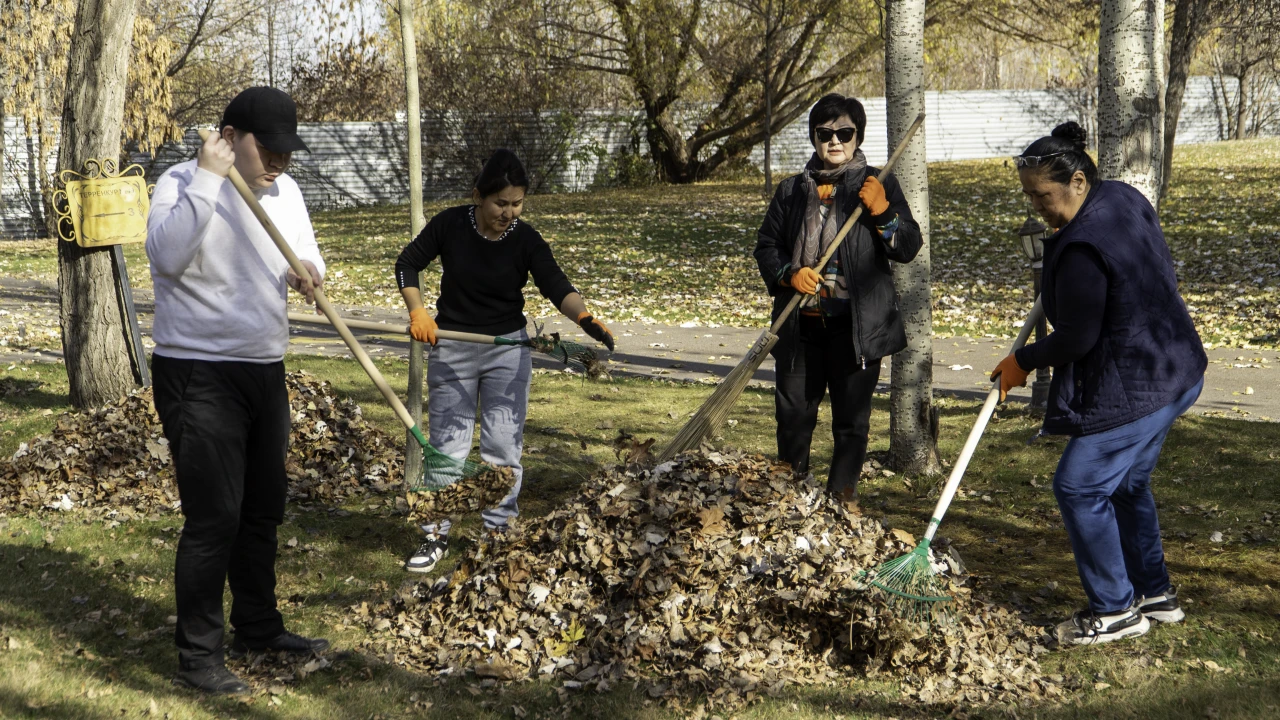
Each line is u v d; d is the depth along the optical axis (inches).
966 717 137.0
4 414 308.2
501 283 184.1
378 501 235.1
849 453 197.5
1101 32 246.7
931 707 140.9
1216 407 320.2
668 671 149.0
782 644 154.3
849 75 1120.2
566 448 280.7
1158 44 242.8
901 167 242.8
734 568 162.1
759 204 977.5
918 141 241.1
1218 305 499.8
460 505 163.6
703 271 672.4
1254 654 153.0
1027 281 595.5
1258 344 425.1
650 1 1103.0
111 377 311.1
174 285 135.5
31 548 192.4
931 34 1080.2
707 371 407.5
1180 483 240.5
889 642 150.5
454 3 1209.4
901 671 150.8
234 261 136.0
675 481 174.6
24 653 143.1
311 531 214.1
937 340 464.4
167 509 221.8
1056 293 151.9
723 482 175.2
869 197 179.9
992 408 158.9
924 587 151.7
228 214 135.0
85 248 304.5
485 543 174.1
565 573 165.5
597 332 179.8
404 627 163.3
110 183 300.2
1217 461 255.6
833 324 192.2
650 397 349.4
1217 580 183.0
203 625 139.9
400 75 1386.6
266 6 1306.6
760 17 1035.3
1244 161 1086.4
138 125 917.2
